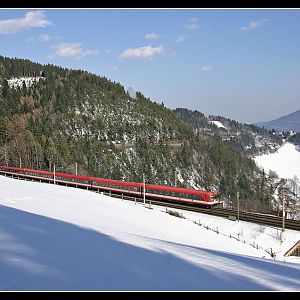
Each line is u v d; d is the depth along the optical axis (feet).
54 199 132.87
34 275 23.16
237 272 30.71
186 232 102.73
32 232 42.57
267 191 407.23
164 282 25.50
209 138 580.71
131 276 26.23
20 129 373.20
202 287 24.90
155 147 472.44
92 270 26.50
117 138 488.02
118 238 48.52
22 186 166.81
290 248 110.52
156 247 42.78
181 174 444.55
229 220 136.77
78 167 341.00
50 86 587.27
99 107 556.51
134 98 652.89
